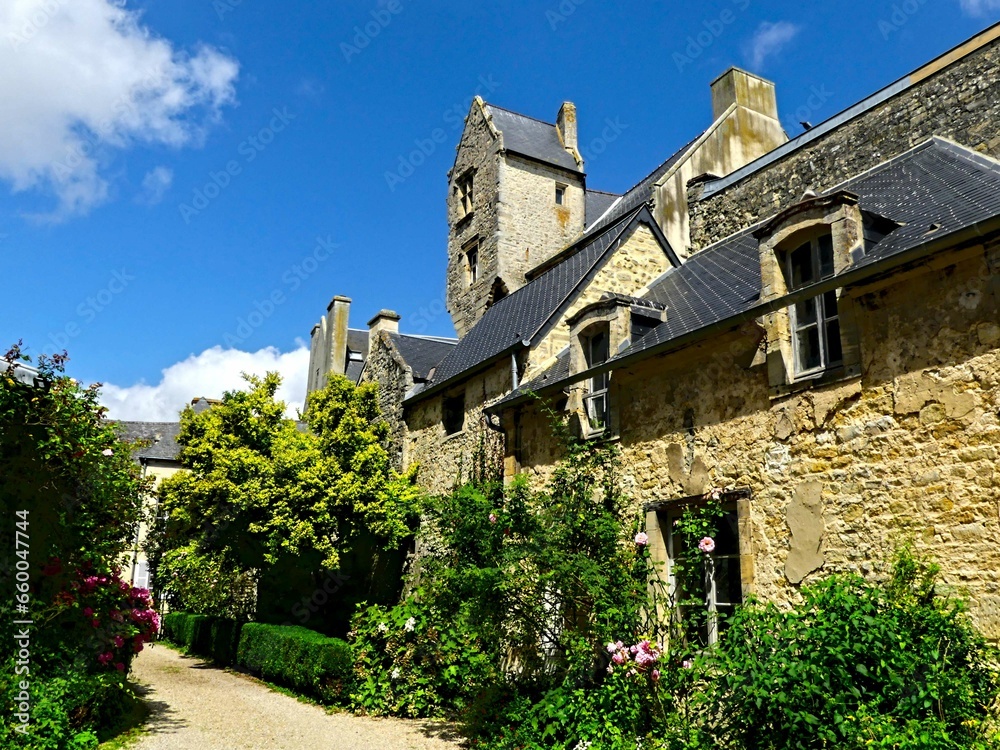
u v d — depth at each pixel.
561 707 8.38
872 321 7.27
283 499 15.96
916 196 8.75
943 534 6.43
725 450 8.60
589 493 10.02
